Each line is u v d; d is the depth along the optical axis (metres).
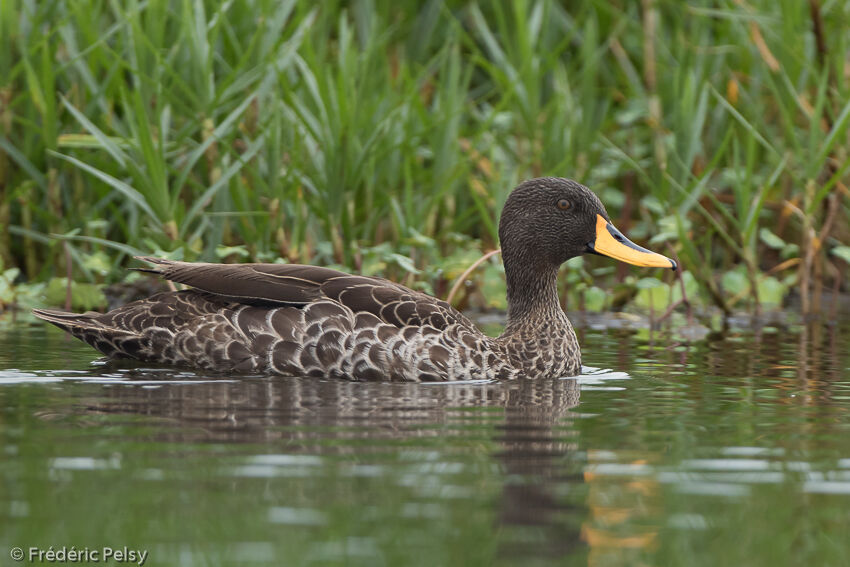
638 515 6.43
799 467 7.36
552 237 11.29
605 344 13.02
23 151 15.42
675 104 16.19
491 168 16.27
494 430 8.29
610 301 16.00
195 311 10.77
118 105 15.39
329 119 14.52
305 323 10.47
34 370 10.50
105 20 16.14
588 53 17.03
